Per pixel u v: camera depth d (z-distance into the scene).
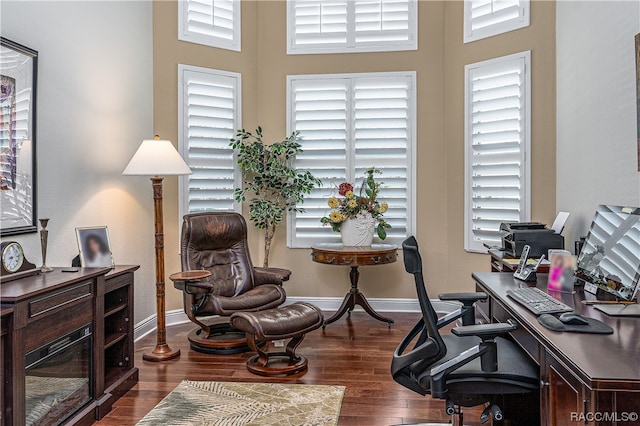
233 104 4.96
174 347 3.99
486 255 4.56
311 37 5.05
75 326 2.56
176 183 4.64
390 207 5.02
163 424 2.64
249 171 4.99
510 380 1.99
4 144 2.60
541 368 1.80
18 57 2.73
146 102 4.37
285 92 5.10
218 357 3.76
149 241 4.42
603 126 3.08
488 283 2.67
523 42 4.21
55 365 2.41
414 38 4.94
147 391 3.10
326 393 3.04
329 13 5.05
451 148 4.82
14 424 2.09
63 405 2.47
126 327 3.19
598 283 2.29
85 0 3.46
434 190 4.93
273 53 5.11
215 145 4.85
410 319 4.78
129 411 2.81
